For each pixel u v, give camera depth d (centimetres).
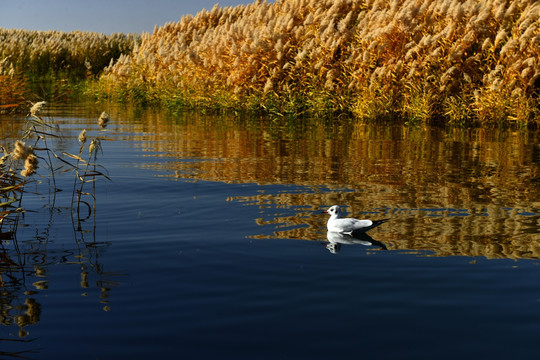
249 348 312
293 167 918
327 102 1862
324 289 399
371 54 1864
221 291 394
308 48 1973
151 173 855
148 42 2923
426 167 927
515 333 332
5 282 409
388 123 1684
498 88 1599
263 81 2078
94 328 335
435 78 1727
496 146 1194
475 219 596
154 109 2209
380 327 339
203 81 2198
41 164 925
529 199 693
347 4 2198
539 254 480
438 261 461
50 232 540
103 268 440
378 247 498
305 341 321
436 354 307
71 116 1839
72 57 3691
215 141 1259
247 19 2458
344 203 667
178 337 324
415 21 1834
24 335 326
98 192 720
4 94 1766
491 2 1820
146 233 538
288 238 524
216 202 667
